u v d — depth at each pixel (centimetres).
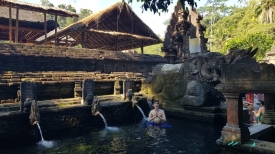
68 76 1239
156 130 841
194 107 1009
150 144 666
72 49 1374
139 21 1977
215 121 927
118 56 1598
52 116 791
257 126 553
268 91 407
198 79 995
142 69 1766
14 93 960
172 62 1534
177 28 1564
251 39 2320
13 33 2194
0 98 922
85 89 955
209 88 956
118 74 1467
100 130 850
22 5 1303
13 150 622
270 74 408
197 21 1662
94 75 1346
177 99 1109
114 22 1997
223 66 473
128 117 1039
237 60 476
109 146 652
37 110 723
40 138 730
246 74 437
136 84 1383
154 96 1229
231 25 3481
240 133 439
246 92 434
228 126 461
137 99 1080
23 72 1127
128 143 681
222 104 1034
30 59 1180
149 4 527
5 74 1007
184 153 583
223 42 3344
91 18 1714
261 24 2700
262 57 2261
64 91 1120
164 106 1166
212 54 965
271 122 574
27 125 726
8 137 683
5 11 1911
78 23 1795
